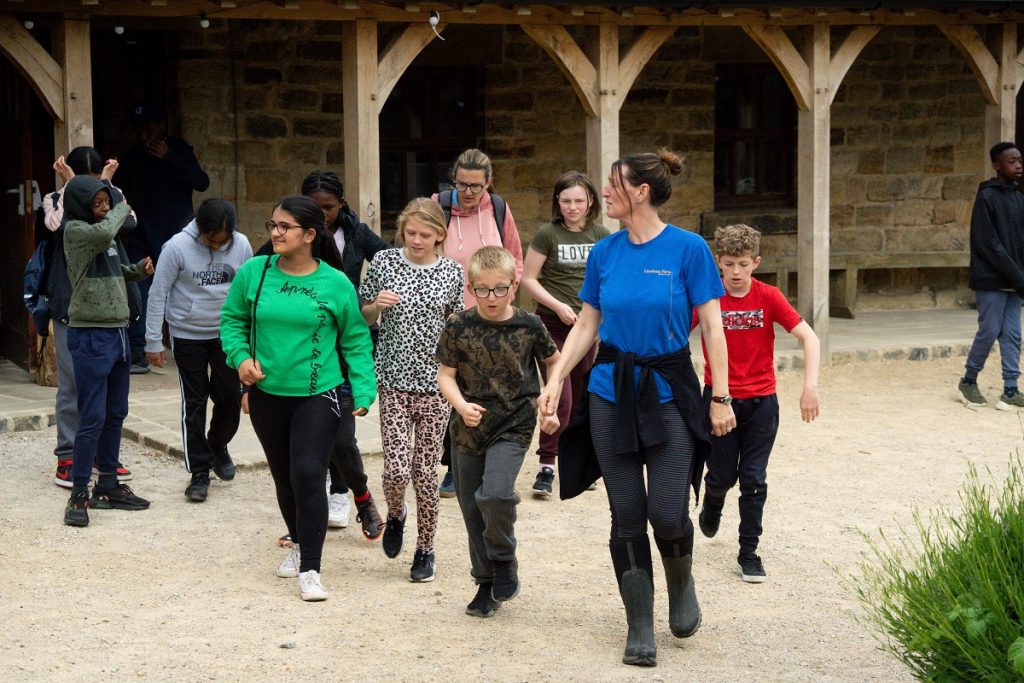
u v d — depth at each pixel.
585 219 7.30
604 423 4.75
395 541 5.90
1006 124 11.61
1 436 8.17
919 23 11.02
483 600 5.31
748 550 5.81
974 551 4.17
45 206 6.76
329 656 4.82
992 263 9.53
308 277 5.42
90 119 8.50
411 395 5.70
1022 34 11.72
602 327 4.83
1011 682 3.80
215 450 7.15
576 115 12.62
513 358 5.08
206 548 6.12
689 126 13.01
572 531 6.55
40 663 4.71
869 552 6.24
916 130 13.78
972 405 9.75
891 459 8.15
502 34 12.26
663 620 5.31
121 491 6.70
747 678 4.64
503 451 5.08
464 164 6.73
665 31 10.25
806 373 5.51
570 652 4.91
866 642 5.03
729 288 5.61
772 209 13.57
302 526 5.41
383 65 9.29
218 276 6.73
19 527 6.33
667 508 4.67
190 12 8.74
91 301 6.29
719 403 4.78
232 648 4.88
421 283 5.73
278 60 11.54
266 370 5.37
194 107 11.24
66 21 8.36
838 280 13.48
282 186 11.66
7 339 10.15
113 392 6.62
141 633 5.03
